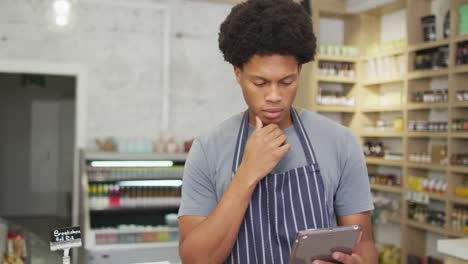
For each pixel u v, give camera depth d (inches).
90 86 214.4
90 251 170.7
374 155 237.9
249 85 45.2
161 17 222.8
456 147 189.8
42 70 207.3
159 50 223.5
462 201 182.4
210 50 231.3
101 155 187.3
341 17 260.8
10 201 351.9
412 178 210.7
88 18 212.8
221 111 234.1
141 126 221.9
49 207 358.6
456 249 86.0
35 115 356.5
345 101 247.3
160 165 195.3
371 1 235.3
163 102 223.1
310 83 239.0
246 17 43.8
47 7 207.5
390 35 245.9
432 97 199.8
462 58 183.9
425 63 204.5
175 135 227.3
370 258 49.3
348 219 50.6
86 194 179.9
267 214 49.0
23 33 205.0
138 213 190.4
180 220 51.7
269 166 45.4
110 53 216.7
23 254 113.6
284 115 47.7
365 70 247.3
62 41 209.9
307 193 49.0
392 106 222.5
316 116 53.4
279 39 42.0
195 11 228.2
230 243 46.7
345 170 50.6
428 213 205.0
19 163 354.3
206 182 51.4
